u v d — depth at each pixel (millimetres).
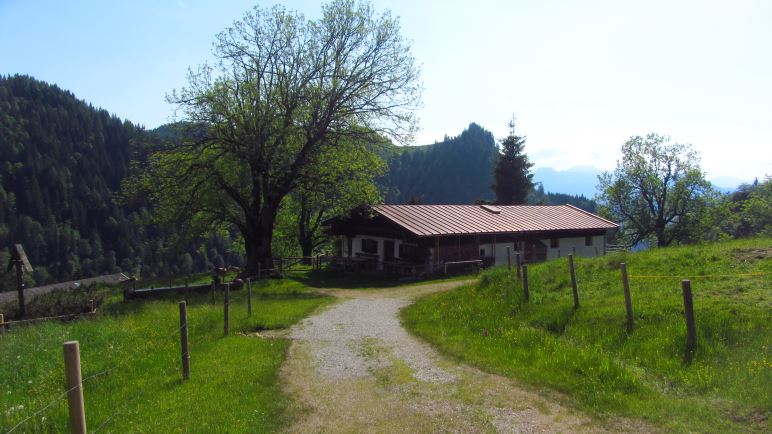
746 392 7598
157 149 32344
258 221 33781
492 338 12359
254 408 8172
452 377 9922
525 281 14906
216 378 9844
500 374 9930
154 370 10664
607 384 8633
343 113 32656
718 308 10828
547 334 11898
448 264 32719
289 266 39469
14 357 11977
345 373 10445
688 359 9125
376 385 9594
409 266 32031
